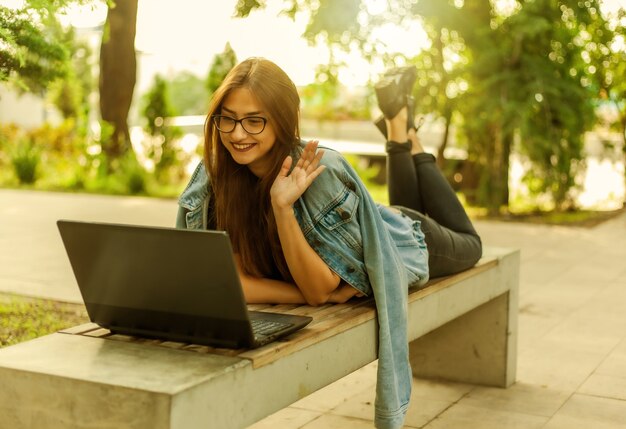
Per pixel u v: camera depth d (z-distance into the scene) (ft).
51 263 21.31
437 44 33.06
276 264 8.39
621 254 24.91
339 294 8.25
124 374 5.77
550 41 32.83
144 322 6.65
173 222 30.71
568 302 18.17
